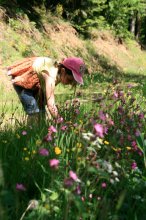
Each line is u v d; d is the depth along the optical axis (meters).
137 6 35.94
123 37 37.06
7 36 20.22
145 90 8.92
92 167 3.42
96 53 30.14
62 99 9.27
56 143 4.49
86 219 3.53
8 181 3.92
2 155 4.30
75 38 28.69
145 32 48.56
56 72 5.84
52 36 25.78
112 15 34.59
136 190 4.16
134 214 3.76
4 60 18.06
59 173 4.07
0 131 5.29
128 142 4.77
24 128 5.40
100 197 3.75
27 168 4.11
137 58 37.31
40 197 3.84
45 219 3.38
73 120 5.45
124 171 4.17
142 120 5.95
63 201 3.61
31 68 6.24
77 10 29.64
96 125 3.50
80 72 5.79
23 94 6.29
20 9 23.22
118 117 5.55
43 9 26.62
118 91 6.04
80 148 4.07
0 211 2.88
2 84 15.79
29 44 21.84
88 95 7.55
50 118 6.09
